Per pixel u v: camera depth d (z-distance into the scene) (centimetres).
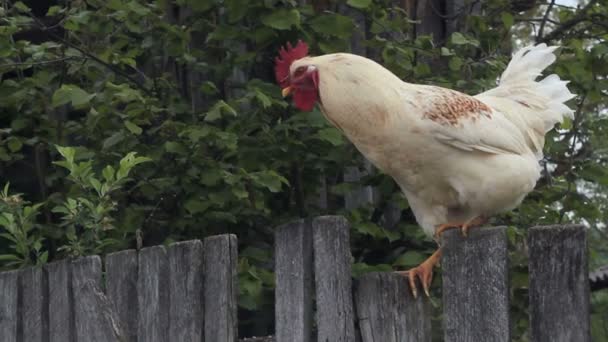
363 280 632
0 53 1059
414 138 735
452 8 1305
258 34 1009
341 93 749
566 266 543
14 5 1093
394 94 744
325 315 635
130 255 732
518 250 1034
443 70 1133
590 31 1239
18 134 1130
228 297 673
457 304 589
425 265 630
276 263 661
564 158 1212
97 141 1057
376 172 1045
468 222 735
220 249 680
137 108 990
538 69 853
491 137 744
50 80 1088
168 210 1032
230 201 979
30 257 925
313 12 1021
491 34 1183
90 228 794
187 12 1161
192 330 689
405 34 1171
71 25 1074
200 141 965
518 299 993
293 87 777
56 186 1159
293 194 1045
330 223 636
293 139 974
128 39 1097
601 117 1259
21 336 789
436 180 756
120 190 1007
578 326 537
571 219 1204
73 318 759
